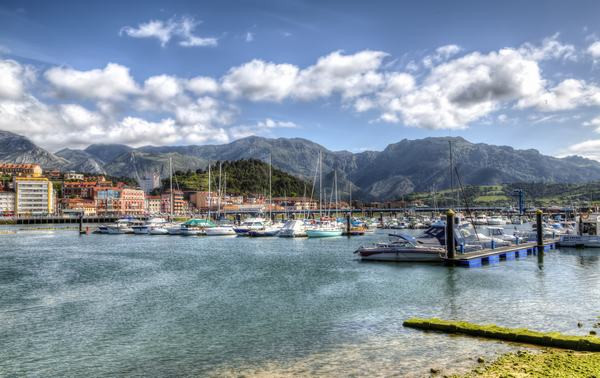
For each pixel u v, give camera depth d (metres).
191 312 40.81
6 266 72.94
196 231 148.75
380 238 130.00
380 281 55.31
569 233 107.06
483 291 48.34
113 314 40.47
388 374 25.66
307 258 80.31
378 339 32.00
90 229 193.75
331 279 57.16
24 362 29.23
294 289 50.75
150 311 41.34
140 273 64.06
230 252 92.94
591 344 28.55
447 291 48.59
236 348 30.95
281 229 136.00
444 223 84.50
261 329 35.25
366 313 39.47
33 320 38.78
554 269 63.78
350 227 150.12
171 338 33.44
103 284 55.12
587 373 24.22
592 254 82.25
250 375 26.23
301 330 34.75
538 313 38.50
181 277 60.00
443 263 69.94
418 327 34.47
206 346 31.52
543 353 28.12
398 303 43.19
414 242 75.19
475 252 74.88
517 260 74.06
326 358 28.58
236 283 54.91
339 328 35.00
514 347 29.66
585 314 38.06
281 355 29.38
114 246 111.75
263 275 60.88
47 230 196.50
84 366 28.41
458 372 25.45
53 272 65.94
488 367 25.62
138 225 176.75
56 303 44.94
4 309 42.62
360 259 76.00
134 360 29.19
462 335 32.44
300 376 25.80
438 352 28.97
